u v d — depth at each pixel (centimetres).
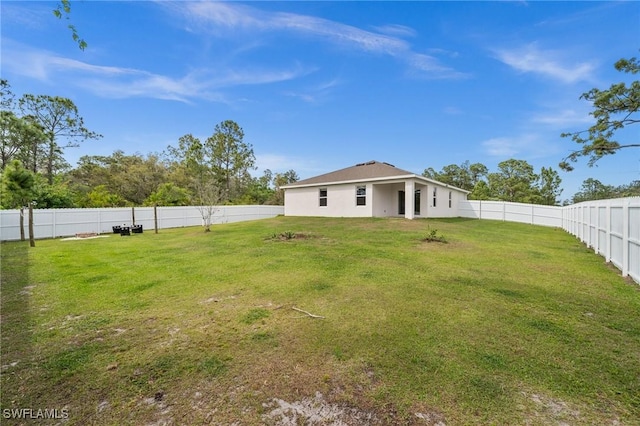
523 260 664
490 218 1928
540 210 1658
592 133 1680
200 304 418
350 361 263
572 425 189
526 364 257
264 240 966
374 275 541
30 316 381
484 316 358
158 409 207
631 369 250
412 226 1244
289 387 229
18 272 618
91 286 513
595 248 773
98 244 1048
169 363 266
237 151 3981
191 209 1894
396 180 1566
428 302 405
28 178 1155
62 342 309
